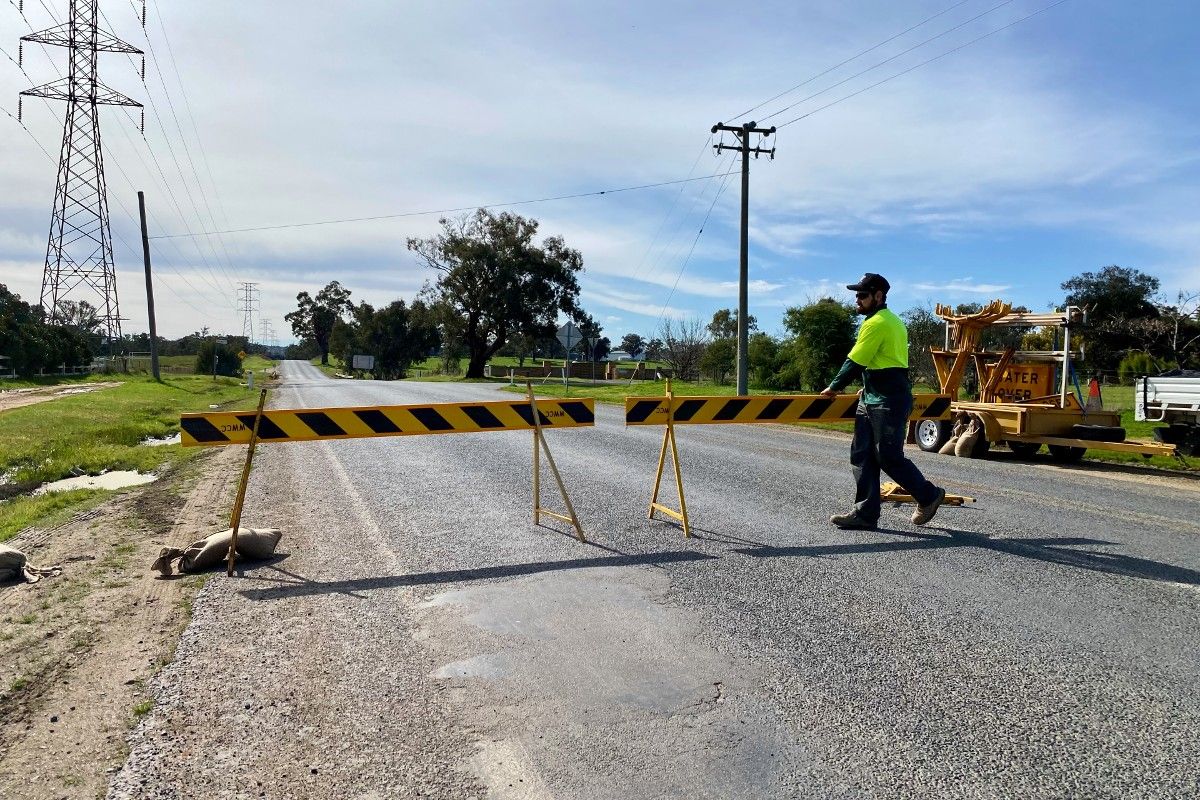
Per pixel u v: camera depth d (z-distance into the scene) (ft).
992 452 44.34
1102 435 38.50
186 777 9.93
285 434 20.01
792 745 10.81
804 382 97.45
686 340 143.23
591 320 223.71
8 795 9.48
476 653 13.85
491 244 212.43
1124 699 12.23
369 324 264.72
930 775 10.11
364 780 9.90
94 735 10.96
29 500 27.40
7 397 86.69
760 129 81.30
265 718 11.46
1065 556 20.31
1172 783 9.93
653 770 10.17
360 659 13.57
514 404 22.29
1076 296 136.26
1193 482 33.47
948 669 13.26
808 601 16.65
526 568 18.99
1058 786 9.87
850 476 32.63
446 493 28.35
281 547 20.92
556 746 10.73
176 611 15.93
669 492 28.73
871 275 22.72
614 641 14.42
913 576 18.45
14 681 12.61
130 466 36.09
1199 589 17.60
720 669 13.21
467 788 9.74
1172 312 94.84
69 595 16.89
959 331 44.75
